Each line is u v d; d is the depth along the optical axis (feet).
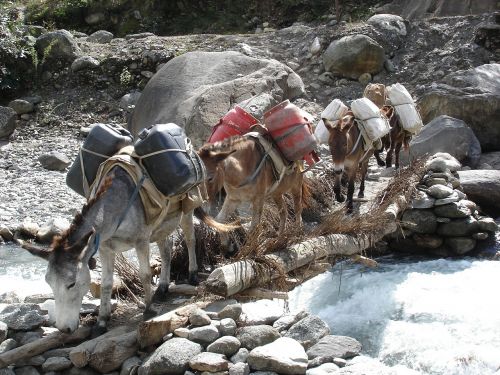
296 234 26.58
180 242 27.66
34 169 44.73
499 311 24.40
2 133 49.96
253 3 67.36
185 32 65.31
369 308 25.71
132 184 21.04
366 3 65.00
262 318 21.52
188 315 21.36
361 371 18.89
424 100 44.50
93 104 53.57
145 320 21.83
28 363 20.90
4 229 35.47
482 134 42.86
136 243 21.35
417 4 60.54
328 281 28.22
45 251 19.43
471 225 32.27
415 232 32.68
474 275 28.17
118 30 65.62
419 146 40.52
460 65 51.29
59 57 56.13
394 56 53.88
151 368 19.54
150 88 47.16
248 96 43.60
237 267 22.84
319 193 34.76
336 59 52.34
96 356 20.34
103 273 21.76
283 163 27.30
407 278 27.99
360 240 28.22
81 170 22.75
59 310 19.16
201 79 46.29
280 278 23.95
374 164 41.70
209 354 19.71
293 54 55.11
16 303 24.90
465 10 58.23
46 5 65.98
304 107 48.57
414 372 19.33
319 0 66.18
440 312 24.49
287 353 19.56
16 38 56.59
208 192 25.22
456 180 34.55
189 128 41.98
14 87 55.42
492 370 21.12
